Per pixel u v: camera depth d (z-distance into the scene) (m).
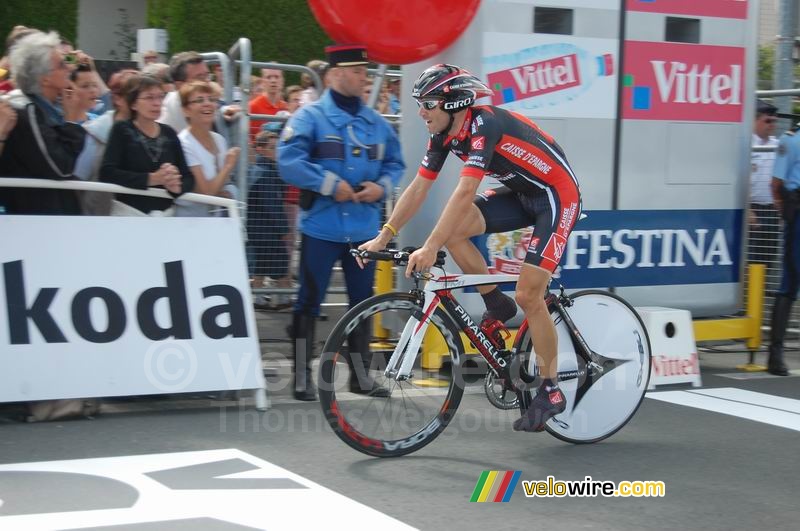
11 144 4.71
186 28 14.18
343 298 8.81
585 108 5.92
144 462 4.10
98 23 20.20
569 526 3.53
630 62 6.03
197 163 5.33
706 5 6.24
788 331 7.73
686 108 6.24
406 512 3.61
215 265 5.04
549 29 5.79
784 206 6.30
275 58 14.59
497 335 4.46
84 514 3.48
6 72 5.79
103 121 5.19
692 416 5.20
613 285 6.12
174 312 4.90
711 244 6.43
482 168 4.07
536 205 4.37
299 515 3.54
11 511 3.49
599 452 4.48
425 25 5.44
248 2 14.38
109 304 4.79
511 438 4.66
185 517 3.48
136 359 4.79
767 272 7.45
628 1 5.98
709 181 6.38
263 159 6.72
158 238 4.94
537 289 4.28
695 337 6.38
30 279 4.66
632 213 6.13
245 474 3.98
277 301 7.84
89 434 4.50
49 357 4.65
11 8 14.43
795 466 4.34
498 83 5.65
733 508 3.78
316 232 5.20
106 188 4.84
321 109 5.18
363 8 5.32
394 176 5.34
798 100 10.04
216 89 5.39
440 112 4.14
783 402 5.58
